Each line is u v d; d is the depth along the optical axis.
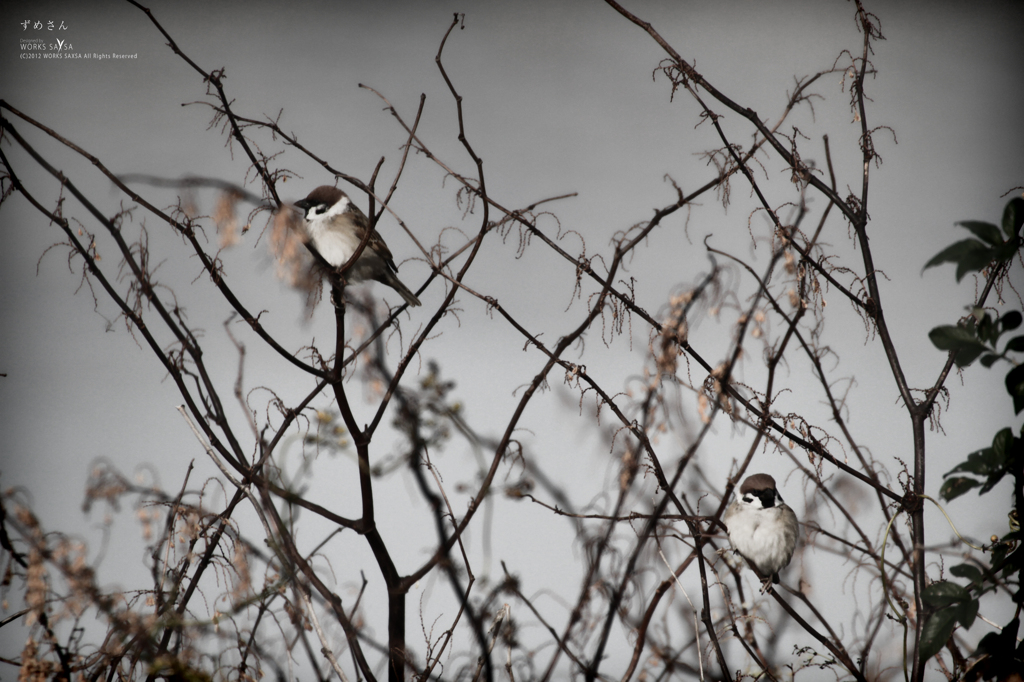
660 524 5.96
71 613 4.77
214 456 5.54
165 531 5.66
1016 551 5.05
